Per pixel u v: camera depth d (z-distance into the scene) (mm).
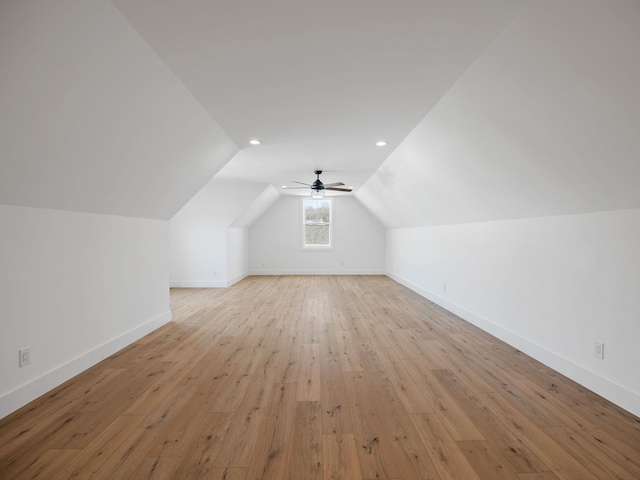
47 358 2711
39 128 2080
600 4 1543
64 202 2834
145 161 3330
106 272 3510
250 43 2242
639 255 2305
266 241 10516
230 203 7973
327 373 3068
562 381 2883
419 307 5883
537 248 3395
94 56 1995
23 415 2332
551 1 1693
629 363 2389
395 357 3471
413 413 2367
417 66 2529
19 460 1868
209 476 1754
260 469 1808
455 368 3176
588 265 2746
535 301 3424
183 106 3074
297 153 5039
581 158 2369
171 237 8156
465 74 2596
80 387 2777
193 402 2527
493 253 4234
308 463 1854
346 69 2586
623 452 1933
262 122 3699
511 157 2990
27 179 2316
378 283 8766
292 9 1918
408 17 1984
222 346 3830
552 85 2088
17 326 2430
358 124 3762
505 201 3674
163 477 1747
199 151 4020
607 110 1938
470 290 4867
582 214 2812
